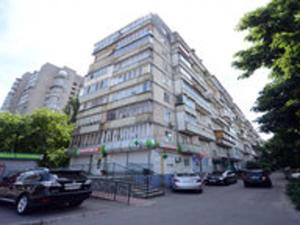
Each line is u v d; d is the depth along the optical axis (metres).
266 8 7.78
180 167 22.33
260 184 17.06
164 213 7.14
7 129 21.80
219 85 49.03
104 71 27.75
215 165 34.12
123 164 20.20
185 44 30.95
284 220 6.15
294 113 9.92
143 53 23.81
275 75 8.11
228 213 7.17
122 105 22.66
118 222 5.82
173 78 26.23
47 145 23.97
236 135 55.44
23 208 6.45
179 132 23.94
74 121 29.70
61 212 6.84
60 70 52.22
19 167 12.58
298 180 12.45
